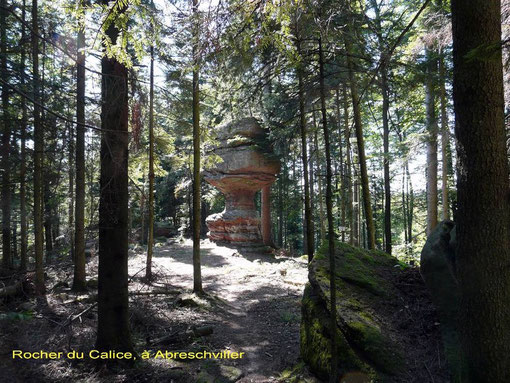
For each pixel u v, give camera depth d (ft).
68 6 12.21
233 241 70.23
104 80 16.75
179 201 106.93
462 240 10.44
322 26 13.69
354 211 59.31
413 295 17.08
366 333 14.29
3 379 14.47
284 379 16.40
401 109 49.14
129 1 12.14
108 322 17.16
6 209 32.55
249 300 32.83
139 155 40.06
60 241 55.93
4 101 26.71
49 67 34.24
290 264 52.42
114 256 17.31
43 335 19.69
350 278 17.80
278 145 41.45
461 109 10.37
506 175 10.03
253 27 13.21
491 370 9.71
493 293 9.79
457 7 10.29
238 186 69.15
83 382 14.90
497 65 10.02
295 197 81.15
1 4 25.72
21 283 27.96
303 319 17.84
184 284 39.17
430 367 13.39
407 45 32.50
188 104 34.53
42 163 28.48
